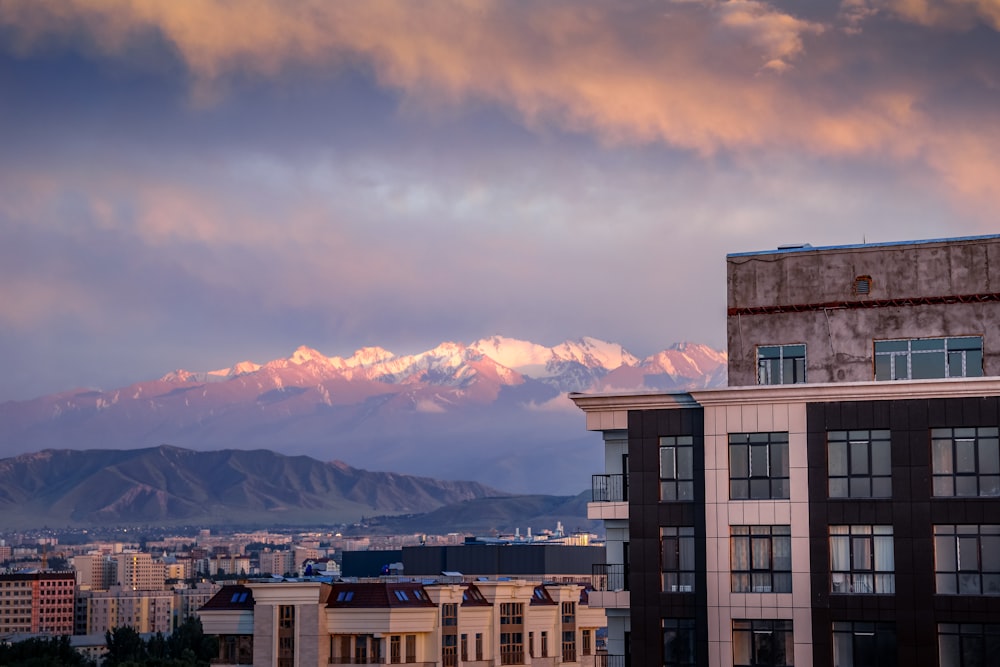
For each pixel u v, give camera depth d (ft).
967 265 309.83
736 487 300.40
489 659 627.87
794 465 295.28
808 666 289.33
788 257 322.96
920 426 287.48
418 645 587.68
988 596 278.05
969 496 282.56
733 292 326.03
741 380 321.52
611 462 324.60
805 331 318.86
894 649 284.41
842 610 288.10
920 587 282.77
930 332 310.04
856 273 317.42
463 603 616.80
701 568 300.61
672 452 308.40
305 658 564.71
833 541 291.99
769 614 293.43
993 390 283.38
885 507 287.69
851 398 293.23
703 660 297.53
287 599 570.05
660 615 303.27
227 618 579.89
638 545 306.96
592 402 317.01
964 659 279.49
